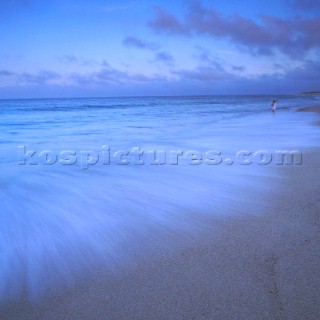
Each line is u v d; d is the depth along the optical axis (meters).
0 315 2.66
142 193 5.84
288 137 13.12
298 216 4.50
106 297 2.85
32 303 2.80
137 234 4.10
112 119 27.52
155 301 2.77
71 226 4.41
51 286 3.04
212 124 20.12
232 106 55.12
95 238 4.02
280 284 2.92
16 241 3.97
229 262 3.34
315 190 5.64
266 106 49.97
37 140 13.78
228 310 2.62
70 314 2.65
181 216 4.67
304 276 3.04
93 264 3.41
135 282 3.05
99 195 5.78
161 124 21.19
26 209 5.09
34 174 7.46
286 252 3.50
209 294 2.83
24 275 3.23
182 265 3.31
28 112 42.16
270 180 6.46
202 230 4.16
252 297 2.76
